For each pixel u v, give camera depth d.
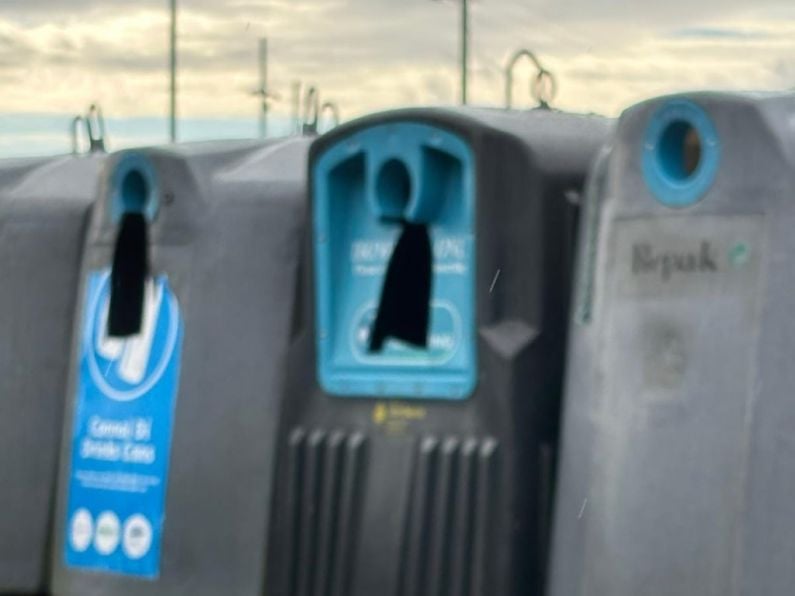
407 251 4.67
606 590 4.13
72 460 5.54
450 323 4.58
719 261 3.98
